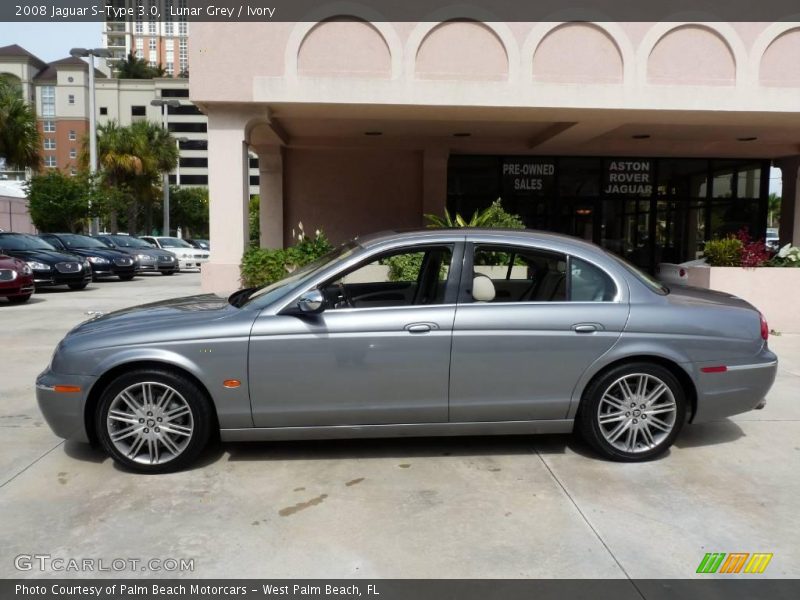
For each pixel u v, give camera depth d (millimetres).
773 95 10234
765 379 4660
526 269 4609
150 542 3451
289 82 9891
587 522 3678
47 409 4320
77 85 90875
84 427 4305
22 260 15031
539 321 4395
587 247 4664
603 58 10164
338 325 4297
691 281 9844
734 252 9414
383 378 4328
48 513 3771
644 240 15273
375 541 3467
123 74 100125
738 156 15086
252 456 4652
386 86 9984
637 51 10109
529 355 4383
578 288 4559
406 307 4387
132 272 20516
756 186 15391
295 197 14562
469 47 10078
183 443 4328
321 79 9906
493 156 14898
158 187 45125
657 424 4531
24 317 11375
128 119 95938
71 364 4258
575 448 4832
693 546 3422
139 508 3838
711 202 15352
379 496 4008
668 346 4449
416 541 3469
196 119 100875
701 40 10180
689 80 10250
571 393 4457
